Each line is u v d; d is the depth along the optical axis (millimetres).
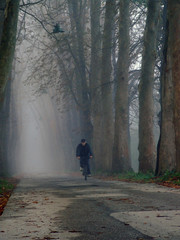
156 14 28031
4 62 19109
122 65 33875
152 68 28188
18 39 35625
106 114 38406
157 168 23188
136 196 12023
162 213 8133
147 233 6047
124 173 32375
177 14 19766
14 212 9055
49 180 26641
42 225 7113
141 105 28391
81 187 17078
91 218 7727
